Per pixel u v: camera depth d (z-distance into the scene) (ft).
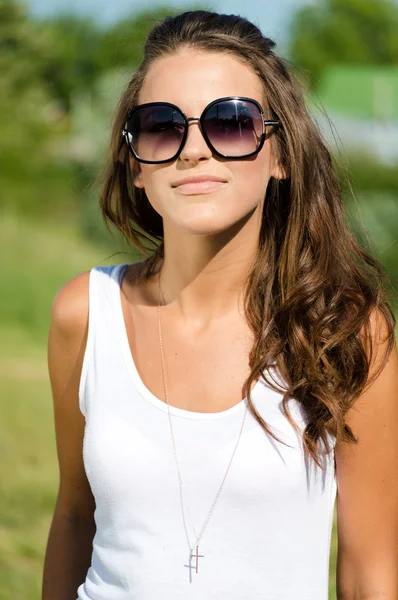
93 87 154.92
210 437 8.02
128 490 8.08
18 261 59.00
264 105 8.81
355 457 8.32
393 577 8.42
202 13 8.95
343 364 8.27
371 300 8.46
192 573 7.90
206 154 8.28
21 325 42.86
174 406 8.39
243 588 7.87
